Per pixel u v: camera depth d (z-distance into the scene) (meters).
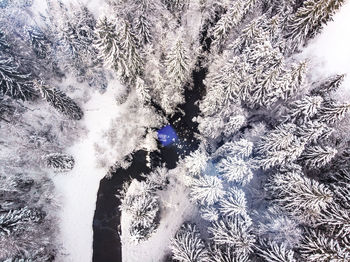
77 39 33.47
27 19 40.03
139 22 31.38
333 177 24.80
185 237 25.31
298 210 22.78
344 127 25.97
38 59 35.78
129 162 34.41
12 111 33.09
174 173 33.59
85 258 31.33
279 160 24.28
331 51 34.44
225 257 21.55
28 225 27.27
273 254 21.14
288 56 33.41
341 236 20.69
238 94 29.34
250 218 23.17
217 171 28.17
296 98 29.08
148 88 33.53
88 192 33.53
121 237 31.72
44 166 33.03
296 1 30.98
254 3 30.28
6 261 24.66
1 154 31.50
